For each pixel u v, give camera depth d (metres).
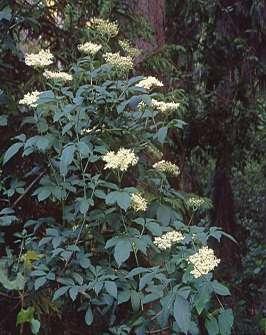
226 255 5.42
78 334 2.15
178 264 1.75
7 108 2.31
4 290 2.00
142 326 1.80
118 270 1.88
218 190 5.54
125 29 2.92
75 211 1.92
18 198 2.14
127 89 2.05
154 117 2.17
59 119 1.91
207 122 5.11
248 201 7.47
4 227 2.24
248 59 4.87
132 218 1.95
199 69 4.98
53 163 1.98
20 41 2.64
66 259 1.81
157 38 3.39
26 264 1.86
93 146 2.00
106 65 2.11
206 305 1.66
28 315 1.87
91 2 2.74
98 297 1.85
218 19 4.85
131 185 2.18
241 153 5.55
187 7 4.87
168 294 1.62
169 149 3.62
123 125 2.09
